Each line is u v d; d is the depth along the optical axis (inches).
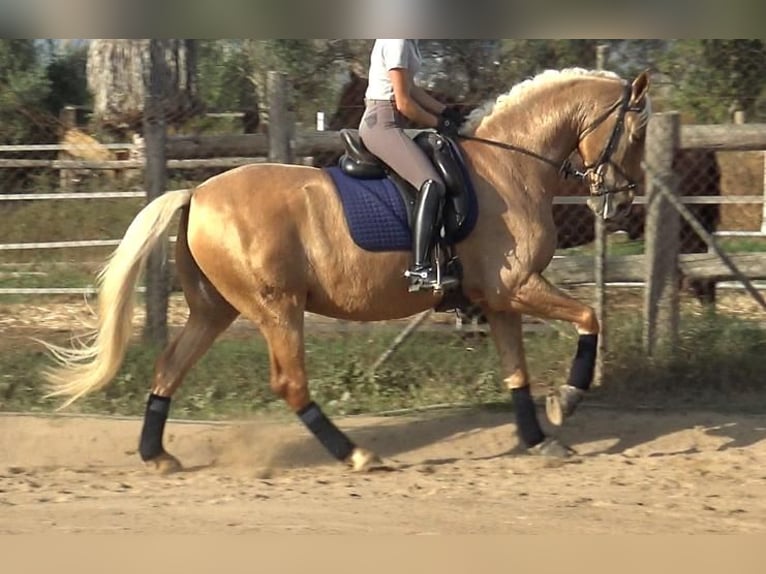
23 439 283.1
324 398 312.7
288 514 212.5
